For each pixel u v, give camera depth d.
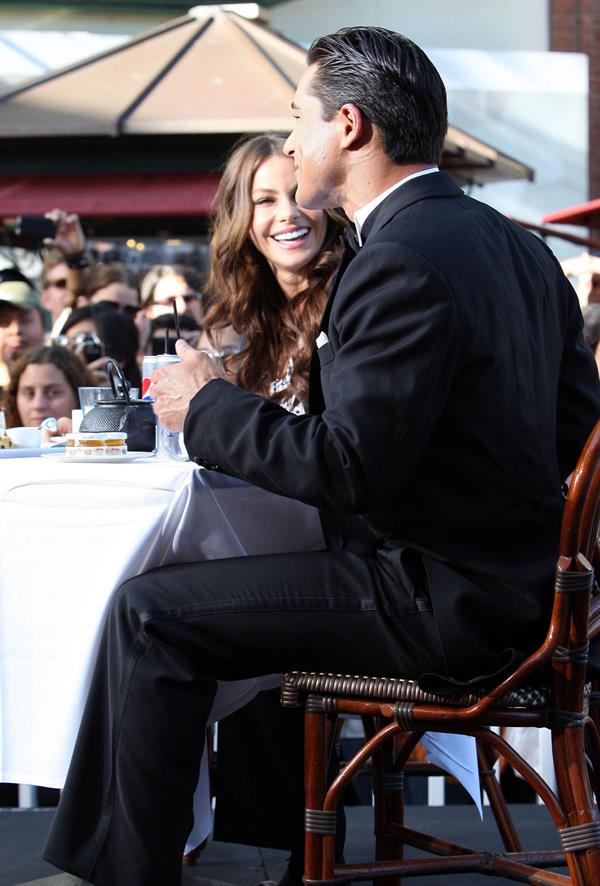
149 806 2.37
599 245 7.48
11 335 6.29
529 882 2.54
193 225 8.62
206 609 2.45
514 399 2.36
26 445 3.60
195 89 7.88
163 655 2.42
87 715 2.48
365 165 2.51
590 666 2.41
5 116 7.75
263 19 9.19
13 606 2.66
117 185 7.91
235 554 2.72
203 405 2.48
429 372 2.24
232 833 3.23
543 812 4.39
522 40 12.72
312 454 2.28
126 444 3.13
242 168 3.84
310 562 2.51
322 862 2.49
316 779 2.50
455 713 2.34
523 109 11.35
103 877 2.38
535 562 2.37
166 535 2.62
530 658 2.29
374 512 2.42
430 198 2.45
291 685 2.51
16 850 3.80
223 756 3.24
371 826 4.16
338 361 2.32
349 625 2.42
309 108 2.55
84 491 2.63
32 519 2.65
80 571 2.62
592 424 2.69
